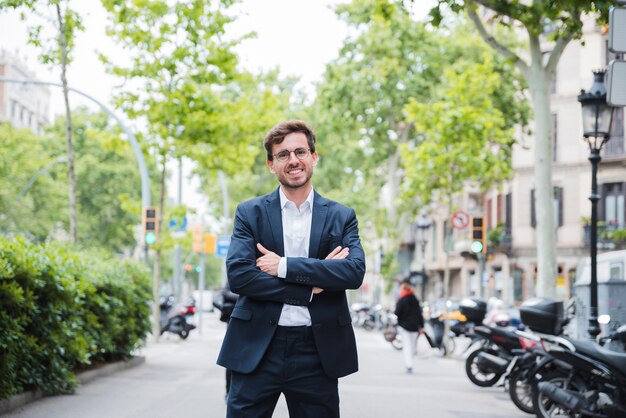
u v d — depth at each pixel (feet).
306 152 14.75
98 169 203.92
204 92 85.15
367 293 277.44
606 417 30.22
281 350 14.26
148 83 81.30
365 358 74.59
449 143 87.86
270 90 90.63
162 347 80.02
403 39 143.43
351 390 45.14
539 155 69.36
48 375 36.70
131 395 39.04
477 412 37.19
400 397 42.37
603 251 142.72
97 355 49.93
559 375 32.50
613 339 32.12
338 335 14.37
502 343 46.14
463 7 46.75
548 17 50.03
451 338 83.51
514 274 158.71
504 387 46.73
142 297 55.52
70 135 63.16
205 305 196.13
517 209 158.20
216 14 79.41
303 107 184.03
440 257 207.72
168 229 86.07
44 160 181.88
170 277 272.51
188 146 84.89
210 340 97.14
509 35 134.21
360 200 176.65
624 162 140.97
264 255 14.28
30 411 32.17
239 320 14.35
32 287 34.91
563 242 147.33
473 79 90.53
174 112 81.25
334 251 14.49
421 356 78.79
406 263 247.70
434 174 88.89
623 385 30.07
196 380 47.93
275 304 14.24
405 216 161.89
